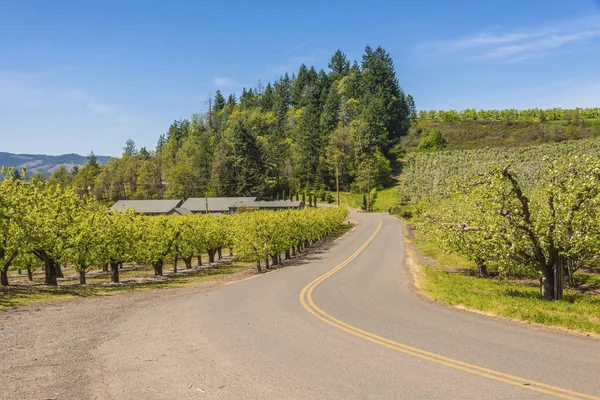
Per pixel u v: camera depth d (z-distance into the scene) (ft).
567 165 44.50
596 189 41.42
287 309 41.47
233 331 32.22
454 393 19.29
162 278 86.58
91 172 495.82
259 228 89.25
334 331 31.71
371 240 149.38
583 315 34.94
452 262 91.61
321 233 157.79
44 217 69.72
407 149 474.08
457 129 497.05
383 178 389.19
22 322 36.52
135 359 25.32
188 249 101.09
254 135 408.67
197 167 417.08
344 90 595.47
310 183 398.01
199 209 301.22
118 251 79.92
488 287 55.67
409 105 627.05
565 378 20.92
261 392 19.81
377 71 558.56
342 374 22.13
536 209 49.60
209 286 65.26
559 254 45.37
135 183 434.30
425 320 35.53
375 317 36.99
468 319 35.83
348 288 56.59
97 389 20.43
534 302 41.29
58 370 23.35
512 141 413.80
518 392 19.26
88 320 37.45
